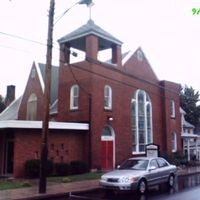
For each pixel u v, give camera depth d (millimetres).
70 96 28672
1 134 24625
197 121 67125
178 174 26172
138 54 33188
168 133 35281
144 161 17719
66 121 28609
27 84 37000
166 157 32406
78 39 29203
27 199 14820
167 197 15344
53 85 35281
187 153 41844
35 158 23344
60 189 17312
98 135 27156
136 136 31734
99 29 28531
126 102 30750
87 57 27453
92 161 26328
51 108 31844
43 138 16672
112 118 28578
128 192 16844
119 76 30094
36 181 20547
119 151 29016
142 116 32906
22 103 37188
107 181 16453
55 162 24422
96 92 27484
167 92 35969
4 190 16828
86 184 19297
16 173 22266
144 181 16641
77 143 26469
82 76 27922
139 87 32688
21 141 22797
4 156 24203
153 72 35125
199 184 20344
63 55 29656
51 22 17391
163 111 35500
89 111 26891
